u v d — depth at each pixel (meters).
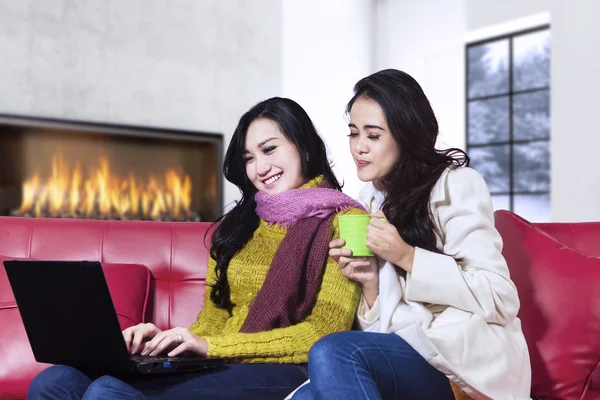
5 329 1.49
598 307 1.46
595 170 4.07
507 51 4.99
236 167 1.58
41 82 3.68
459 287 1.21
